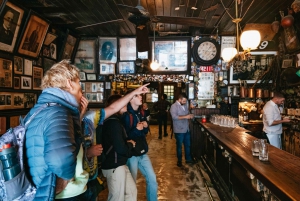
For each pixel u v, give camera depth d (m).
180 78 6.45
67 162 1.12
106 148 2.29
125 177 2.32
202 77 6.33
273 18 4.92
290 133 5.06
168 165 5.12
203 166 5.02
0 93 3.79
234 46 6.07
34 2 4.03
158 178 4.33
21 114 4.32
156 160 5.53
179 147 5.00
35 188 1.24
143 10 2.88
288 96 5.34
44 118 1.21
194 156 5.73
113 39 6.33
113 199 2.28
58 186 1.30
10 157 1.14
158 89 12.69
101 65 6.41
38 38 4.47
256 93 6.00
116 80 6.59
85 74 6.47
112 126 2.27
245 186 2.64
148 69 6.29
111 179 2.28
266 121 4.23
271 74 5.90
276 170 1.83
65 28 5.69
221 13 4.65
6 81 3.92
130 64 6.34
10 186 1.14
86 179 1.45
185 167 4.98
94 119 1.88
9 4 3.52
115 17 4.84
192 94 6.39
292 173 1.76
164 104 8.40
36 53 4.62
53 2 4.05
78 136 1.39
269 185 1.62
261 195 2.15
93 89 6.52
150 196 2.79
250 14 4.70
